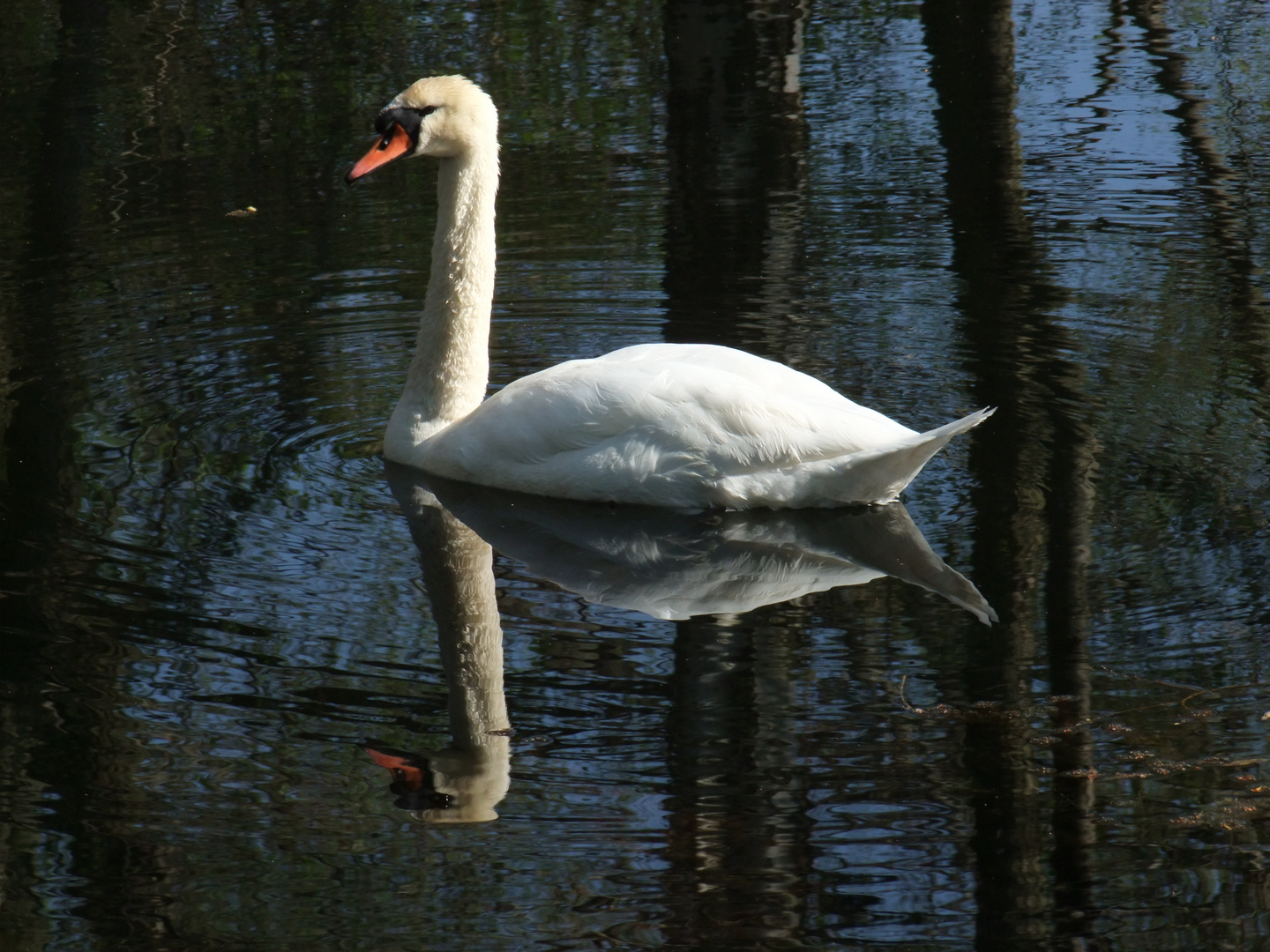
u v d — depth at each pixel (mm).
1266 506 11898
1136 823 8188
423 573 11258
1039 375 15000
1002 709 9219
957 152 22094
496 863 7980
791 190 21078
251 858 8039
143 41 28516
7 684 9555
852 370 15320
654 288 18078
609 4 31219
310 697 9484
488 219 13562
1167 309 16562
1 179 21547
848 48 27266
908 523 11984
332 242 19625
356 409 14688
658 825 8250
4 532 11750
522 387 12922
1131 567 11008
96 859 8016
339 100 25312
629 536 11914
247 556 11469
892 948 7344
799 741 8953
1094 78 25234
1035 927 7426
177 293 17766
